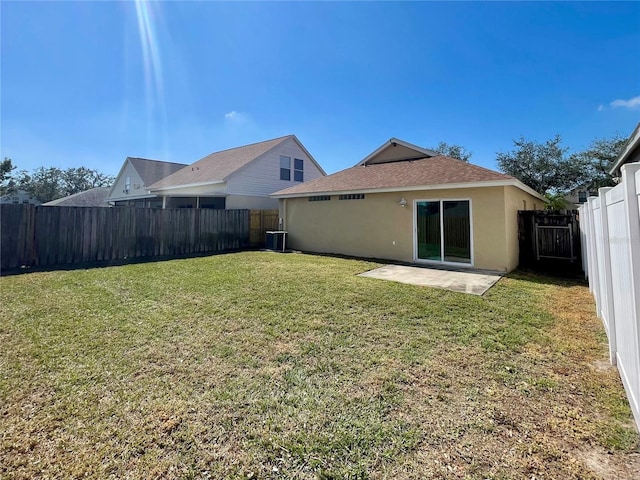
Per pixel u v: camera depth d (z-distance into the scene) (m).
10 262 9.20
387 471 1.99
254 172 18.64
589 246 6.62
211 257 11.72
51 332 4.33
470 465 2.04
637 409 2.34
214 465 2.05
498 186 8.99
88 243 10.70
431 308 5.39
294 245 14.57
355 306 5.49
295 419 2.51
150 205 25.23
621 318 3.01
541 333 4.34
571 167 24.83
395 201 11.05
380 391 2.91
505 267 8.99
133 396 2.83
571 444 2.22
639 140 7.16
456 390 2.93
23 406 2.66
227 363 3.47
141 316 5.00
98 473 1.98
